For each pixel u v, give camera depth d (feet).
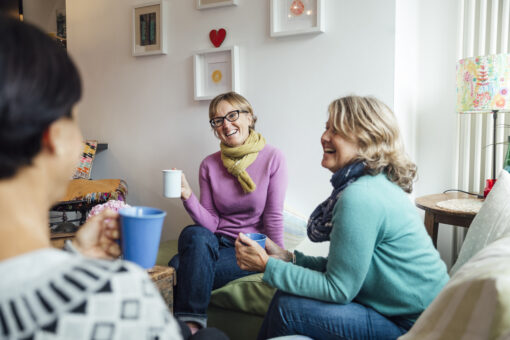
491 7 7.63
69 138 1.50
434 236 6.64
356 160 4.00
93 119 10.12
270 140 7.97
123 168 9.80
